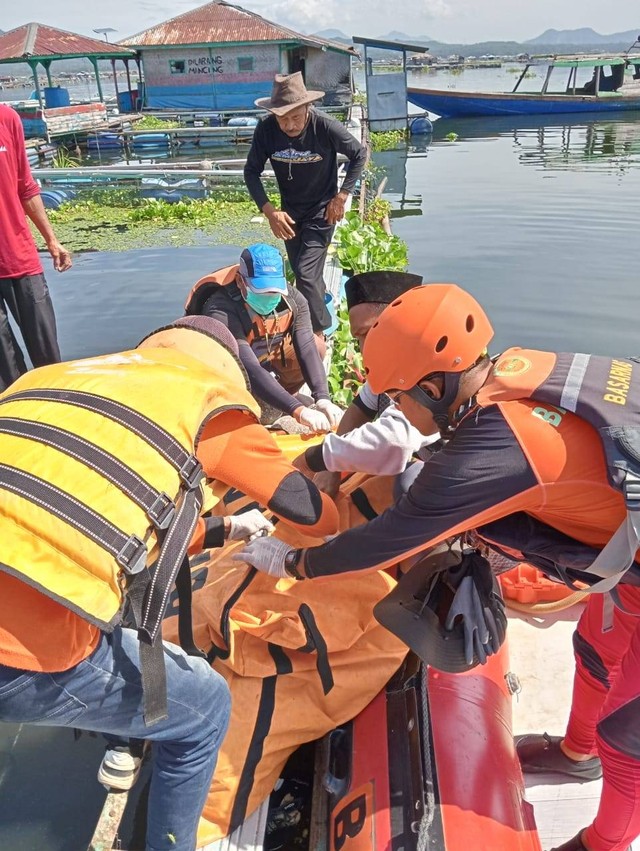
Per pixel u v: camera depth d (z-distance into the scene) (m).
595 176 17.56
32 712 1.75
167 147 26.86
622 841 2.07
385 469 2.56
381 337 1.97
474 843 1.96
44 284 5.44
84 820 2.48
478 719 2.28
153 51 32.47
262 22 32.75
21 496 1.61
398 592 2.24
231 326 4.18
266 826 2.39
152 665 1.76
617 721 1.93
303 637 2.42
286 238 6.07
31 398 1.81
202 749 1.98
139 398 1.83
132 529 1.66
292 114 5.75
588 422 1.76
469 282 9.59
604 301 8.72
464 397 1.96
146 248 11.39
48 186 16.98
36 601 1.64
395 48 27.86
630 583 1.90
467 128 29.62
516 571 3.11
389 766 2.19
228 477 2.23
